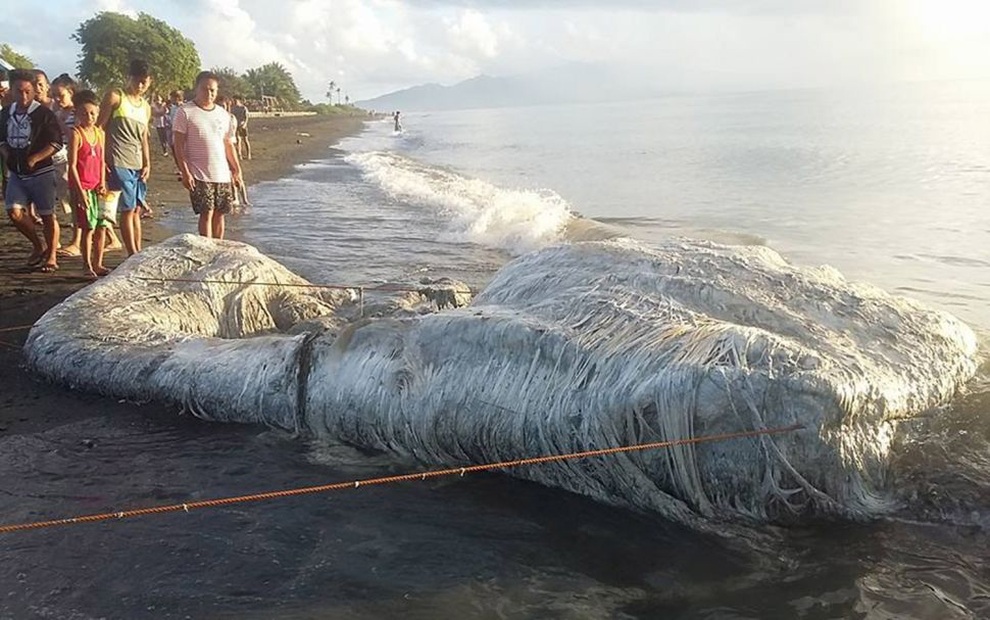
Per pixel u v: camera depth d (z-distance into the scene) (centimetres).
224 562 372
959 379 431
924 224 1180
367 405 475
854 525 381
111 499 434
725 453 379
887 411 390
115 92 937
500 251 1080
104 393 585
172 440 511
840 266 936
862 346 422
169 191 1794
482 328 449
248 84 12694
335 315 698
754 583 349
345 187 1889
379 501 427
